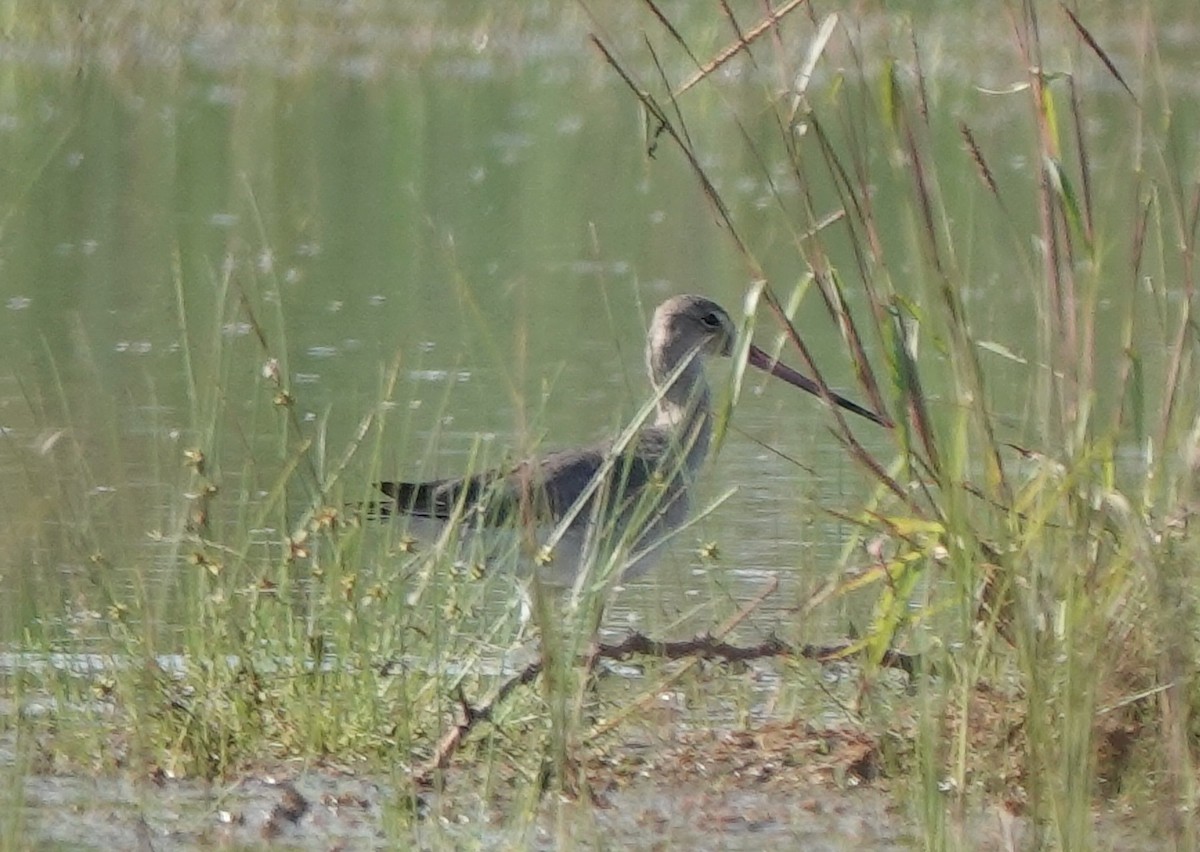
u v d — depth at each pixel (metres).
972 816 10.12
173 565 11.76
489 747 10.57
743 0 34.91
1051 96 10.80
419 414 18.28
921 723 9.98
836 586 11.69
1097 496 10.41
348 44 37.56
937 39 33.91
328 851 9.87
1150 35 11.41
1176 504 10.80
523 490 11.60
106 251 24.84
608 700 11.60
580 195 28.09
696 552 14.34
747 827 10.21
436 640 11.01
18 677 11.25
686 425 14.34
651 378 15.09
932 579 11.07
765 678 12.61
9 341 20.69
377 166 29.78
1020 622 9.85
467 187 28.61
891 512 12.56
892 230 24.89
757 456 17.14
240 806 10.45
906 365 10.87
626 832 10.09
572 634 11.19
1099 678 10.14
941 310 10.87
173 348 20.50
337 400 18.61
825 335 21.69
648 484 12.12
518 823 9.91
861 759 10.88
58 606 12.12
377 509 12.50
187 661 11.48
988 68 33.72
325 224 26.42
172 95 33.91
